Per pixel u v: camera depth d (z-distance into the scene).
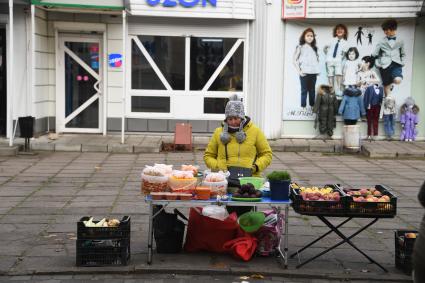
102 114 14.95
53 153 12.97
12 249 6.37
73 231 7.07
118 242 5.89
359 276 5.76
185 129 13.72
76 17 14.53
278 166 12.09
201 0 14.41
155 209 6.39
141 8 14.36
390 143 14.82
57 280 5.58
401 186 10.24
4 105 13.96
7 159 12.04
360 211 5.75
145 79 14.95
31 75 13.53
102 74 14.85
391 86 15.13
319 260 6.23
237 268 5.89
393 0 14.58
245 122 6.55
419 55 15.05
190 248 6.40
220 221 6.30
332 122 14.99
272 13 14.73
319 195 5.82
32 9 12.85
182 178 5.88
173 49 14.91
